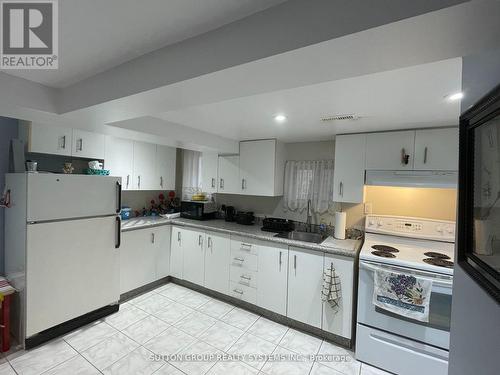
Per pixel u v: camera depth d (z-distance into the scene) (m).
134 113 1.59
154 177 3.54
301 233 2.96
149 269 3.21
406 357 1.90
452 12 0.58
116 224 2.67
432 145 2.12
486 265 0.70
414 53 0.79
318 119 2.04
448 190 2.38
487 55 0.73
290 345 2.26
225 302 3.01
